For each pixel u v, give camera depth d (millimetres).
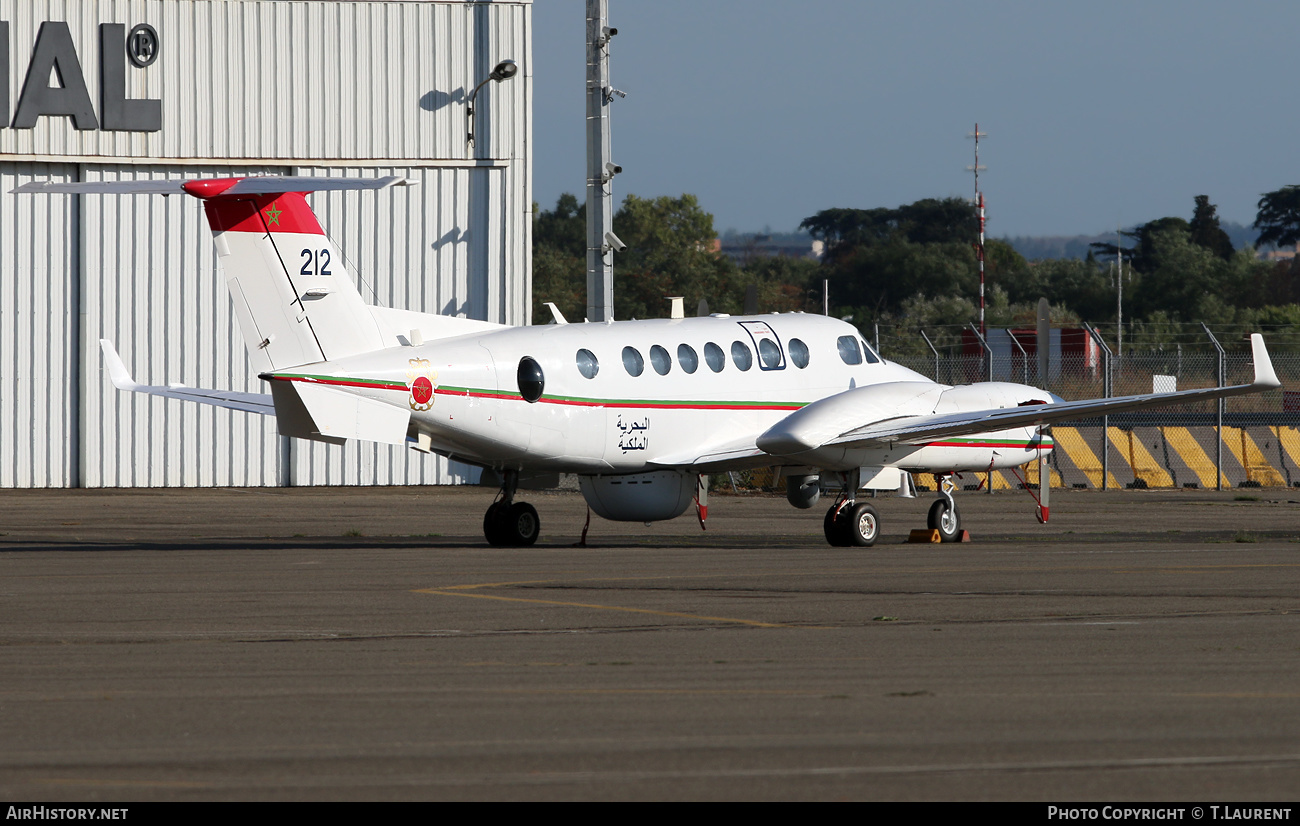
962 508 100000
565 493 117812
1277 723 27406
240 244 61812
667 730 26922
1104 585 51625
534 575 55719
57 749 25422
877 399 72812
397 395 64188
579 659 35250
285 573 56312
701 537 78688
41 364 117312
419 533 80375
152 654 36094
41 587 51094
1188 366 175625
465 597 48438
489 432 67312
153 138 119312
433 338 67375
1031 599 47562
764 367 76625
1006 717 28016
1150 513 95562
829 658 35281
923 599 47562
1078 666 34000
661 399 72500
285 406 62594
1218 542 72688
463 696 30328
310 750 25344
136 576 54969
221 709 28953
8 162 116188
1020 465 77938
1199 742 25828
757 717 28078
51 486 117625
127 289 119125
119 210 118750
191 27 119750
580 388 69688
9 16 115750
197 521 88312
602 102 116875
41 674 33125
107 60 117875
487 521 71625
